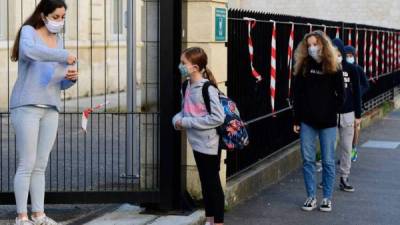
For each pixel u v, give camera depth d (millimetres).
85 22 19906
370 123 17547
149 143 7938
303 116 8594
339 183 10422
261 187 9852
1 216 7508
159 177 7695
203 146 6988
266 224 8047
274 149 11133
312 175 8727
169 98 7594
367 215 8586
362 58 17906
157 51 7781
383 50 20891
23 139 6684
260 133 10383
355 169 11609
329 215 8539
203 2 8062
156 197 7633
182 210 7770
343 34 15797
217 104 6875
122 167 9906
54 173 9461
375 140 14914
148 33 7816
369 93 18328
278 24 11508
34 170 6891
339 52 9711
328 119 8508
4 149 11289
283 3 38750
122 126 14031
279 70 11625
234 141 6984
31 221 6902
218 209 7105
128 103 8930
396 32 23469
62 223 7320
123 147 11648
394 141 14789
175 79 7625
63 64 6688
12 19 16734
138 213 7699
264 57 10695
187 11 8094
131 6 8992
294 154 11430
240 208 8742
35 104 6633
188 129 7086
